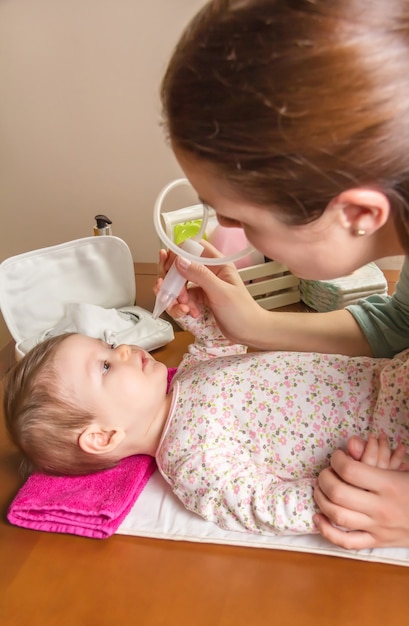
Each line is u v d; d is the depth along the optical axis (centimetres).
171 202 125
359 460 63
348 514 60
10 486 79
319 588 60
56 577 65
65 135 122
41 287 101
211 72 38
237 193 43
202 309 87
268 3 37
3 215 134
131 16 108
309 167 39
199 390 79
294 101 37
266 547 66
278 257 49
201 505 69
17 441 78
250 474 70
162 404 81
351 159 39
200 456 72
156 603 60
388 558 62
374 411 71
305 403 73
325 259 47
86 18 109
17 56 115
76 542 69
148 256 132
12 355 105
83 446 75
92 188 127
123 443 78
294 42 36
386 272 110
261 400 75
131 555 67
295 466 72
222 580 62
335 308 96
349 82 37
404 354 72
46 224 134
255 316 81
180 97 40
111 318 101
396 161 40
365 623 57
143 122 117
